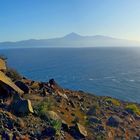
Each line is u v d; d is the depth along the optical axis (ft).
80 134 60.44
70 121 66.13
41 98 69.97
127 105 102.78
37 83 83.87
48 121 58.44
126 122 80.48
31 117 57.36
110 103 98.17
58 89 89.10
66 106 74.54
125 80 592.19
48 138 53.01
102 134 66.18
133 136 73.31
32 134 52.24
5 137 47.96
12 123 52.16
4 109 56.39
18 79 80.84
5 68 81.41
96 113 78.79
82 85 521.65
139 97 402.72
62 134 56.85
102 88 487.61
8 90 63.31
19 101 59.11
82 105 82.12
